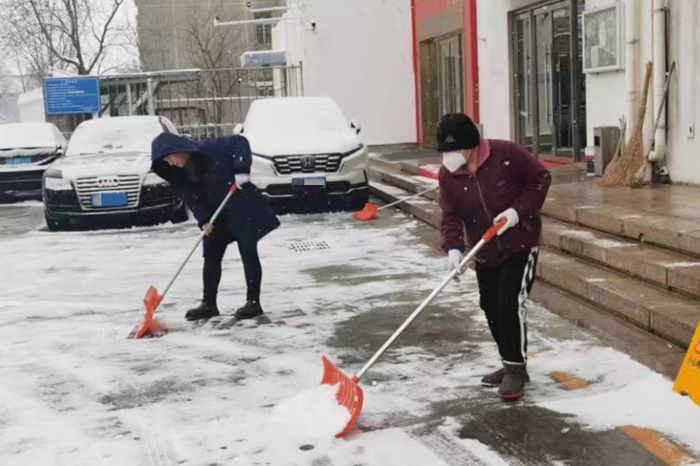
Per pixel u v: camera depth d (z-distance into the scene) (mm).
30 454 3973
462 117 4223
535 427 3980
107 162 11570
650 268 5824
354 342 5629
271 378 4957
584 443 3768
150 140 12852
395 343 5535
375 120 19562
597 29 10164
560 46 11914
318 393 4305
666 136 8734
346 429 3963
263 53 22891
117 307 7012
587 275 6293
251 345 5672
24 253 9797
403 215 11328
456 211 4488
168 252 9523
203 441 4004
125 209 11234
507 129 13742
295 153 11305
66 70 28828
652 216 6836
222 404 4535
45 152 15305
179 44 41000
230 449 3893
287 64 22703
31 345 5945
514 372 4359
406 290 7070
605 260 6469
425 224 10508
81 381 5078
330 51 19297
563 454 3672
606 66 9984
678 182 8656
